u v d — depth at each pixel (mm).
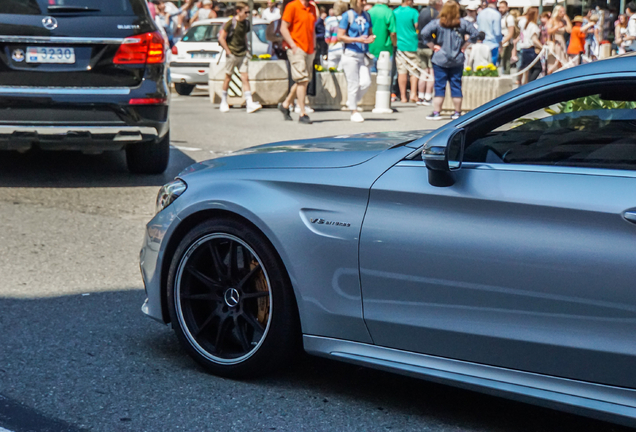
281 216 3801
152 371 4160
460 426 3611
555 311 3236
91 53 8242
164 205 4246
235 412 3705
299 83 14016
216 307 4113
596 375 3197
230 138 12234
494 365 3414
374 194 3615
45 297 5320
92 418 3615
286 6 13922
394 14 18359
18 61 8102
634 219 3072
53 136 8242
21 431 3461
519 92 3438
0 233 6844
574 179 3240
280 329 3895
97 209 7754
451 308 3457
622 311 3111
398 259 3541
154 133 8562
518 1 22812
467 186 3412
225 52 16531
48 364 4230
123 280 5715
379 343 3676
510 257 3301
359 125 13984
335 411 3736
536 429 3596
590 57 22219
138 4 8531
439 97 14719
